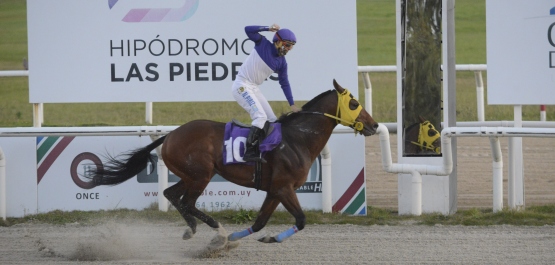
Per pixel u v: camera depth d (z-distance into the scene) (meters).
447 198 18.80
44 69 19.41
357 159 19.02
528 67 18.17
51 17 19.31
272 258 14.77
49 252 15.38
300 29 19.06
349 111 15.40
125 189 19.36
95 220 18.55
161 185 19.00
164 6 19.25
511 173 19.08
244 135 15.05
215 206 19.25
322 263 14.27
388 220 18.28
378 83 42.31
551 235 16.45
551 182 22.91
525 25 18.12
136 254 15.29
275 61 15.25
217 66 19.36
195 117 32.44
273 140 14.90
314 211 19.12
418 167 18.41
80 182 19.33
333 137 19.06
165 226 18.02
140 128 18.42
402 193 18.98
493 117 32.59
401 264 14.11
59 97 19.45
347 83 19.11
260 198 19.20
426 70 18.86
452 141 18.88
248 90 15.31
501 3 18.27
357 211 19.05
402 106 18.91
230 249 15.45
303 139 15.32
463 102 36.00
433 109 18.91
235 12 19.20
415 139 18.94
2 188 18.78
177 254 15.32
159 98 19.45
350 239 16.39
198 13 19.25
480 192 21.69
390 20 57.38
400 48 18.77
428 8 18.67
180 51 19.36
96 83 19.45
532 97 18.19
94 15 19.30
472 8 60.38
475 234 16.69
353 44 19.00
